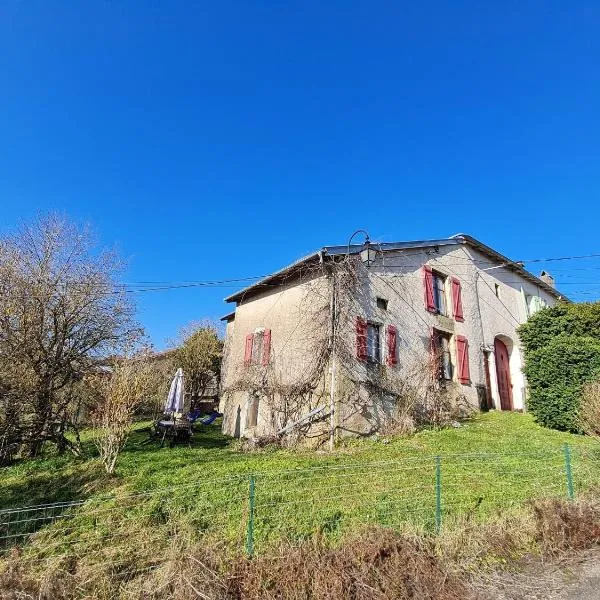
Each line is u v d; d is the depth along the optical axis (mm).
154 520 5688
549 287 23062
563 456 8617
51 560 4730
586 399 10836
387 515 5793
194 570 4301
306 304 12539
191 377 20609
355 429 10922
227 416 14953
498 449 9523
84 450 9961
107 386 8930
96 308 12055
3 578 4215
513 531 5590
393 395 12141
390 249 13531
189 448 10555
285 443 10742
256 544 4988
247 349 14789
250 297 15633
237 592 4188
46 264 11414
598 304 13992
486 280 18500
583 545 5457
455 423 12672
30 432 9867
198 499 6312
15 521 5762
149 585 4223
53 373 10836
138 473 7730
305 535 5219
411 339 13508
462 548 5105
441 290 15898
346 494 6488
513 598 4355
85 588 4227
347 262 12023
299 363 12234
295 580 4289
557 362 12578
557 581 4691
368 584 4281
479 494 6668
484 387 16125
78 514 5973
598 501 6430
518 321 19859
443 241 16172
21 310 10664
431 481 7086
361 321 12000
